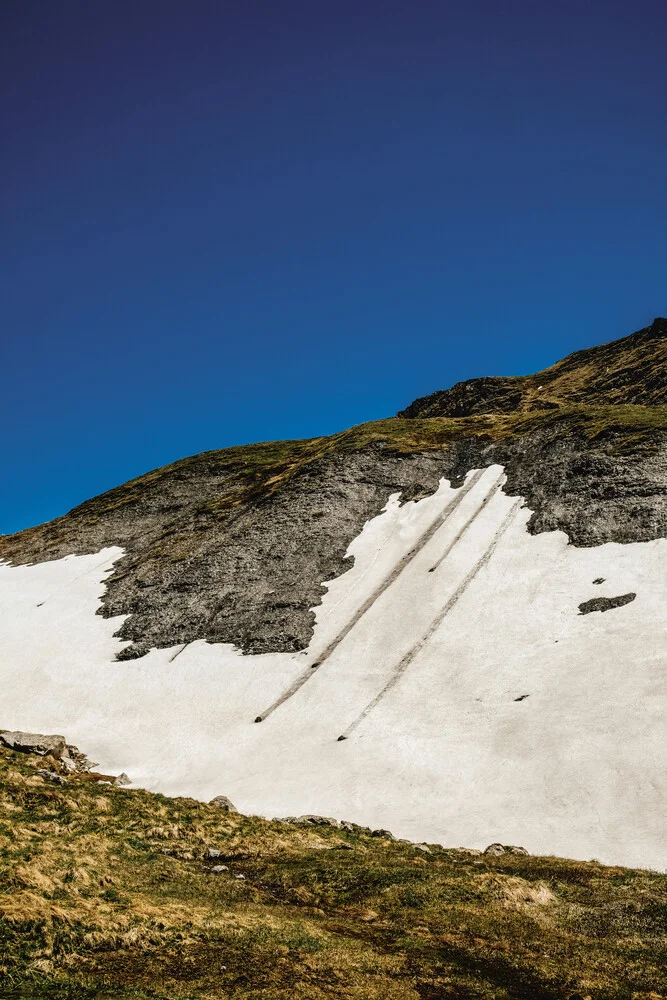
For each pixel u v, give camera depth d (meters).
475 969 20.38
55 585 91.62
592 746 42.44
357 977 18.72
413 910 24.70
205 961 18.58
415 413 152.75
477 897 25.95
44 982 16.33
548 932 23.33
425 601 64.31
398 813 40.78
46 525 122.88
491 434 97.38
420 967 20.00
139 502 115.25
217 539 87.62
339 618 65.94
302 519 85.00
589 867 30.75
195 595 76.19
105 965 17.72
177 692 61.28
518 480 81.31
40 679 67.12
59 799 31.97
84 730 58.00
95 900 21.28
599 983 19.72
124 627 74.81
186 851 29.30
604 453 76.69
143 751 54.16
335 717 52.78
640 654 49.19
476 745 46.06
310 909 24.58
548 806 38.78
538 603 59.25
